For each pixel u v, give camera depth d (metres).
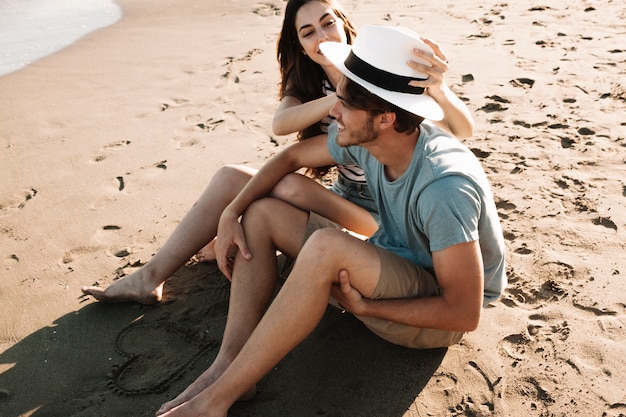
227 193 2.94
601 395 2.29
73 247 3.41
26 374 2.59
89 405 2.43
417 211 2.14
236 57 6.37
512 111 4.59
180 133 4.72
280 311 2.16
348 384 2.46
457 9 7.48
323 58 2.80
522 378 2.40
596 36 6.01
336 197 2.73
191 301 2.97
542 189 3.57
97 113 5.18
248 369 2.18
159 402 2.43
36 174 4.22
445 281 2.12
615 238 3.10
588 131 4.17
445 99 2.37
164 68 6.20
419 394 2.39
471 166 2.12
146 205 3.77
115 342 2.74
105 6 8.92
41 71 6.32
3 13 8.67
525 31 6.37
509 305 2.77
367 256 2.17
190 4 8.80
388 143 2.17
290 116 2.75
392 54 2.06
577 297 2.76
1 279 3.18
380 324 2.39
